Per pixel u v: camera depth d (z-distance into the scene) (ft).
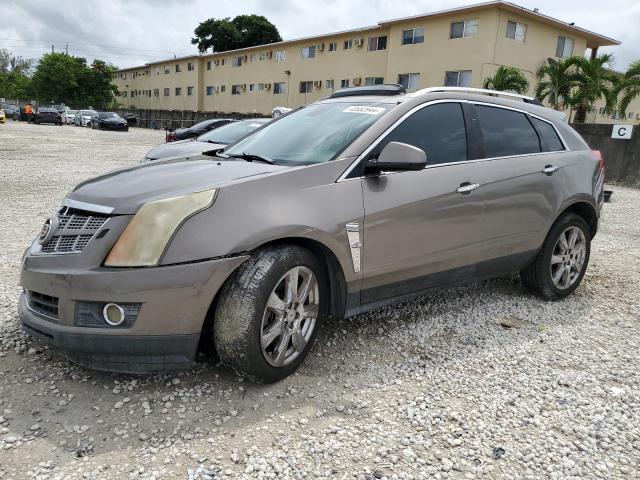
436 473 8.04
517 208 13.88
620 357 12.21
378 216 11.05
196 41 216.74
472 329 13.44
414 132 12.17
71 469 7.73
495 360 11.78
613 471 8.25
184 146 28.86
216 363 10.91
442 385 10.61
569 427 9.34
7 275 15.97
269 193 9.83
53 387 9.81
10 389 9.68
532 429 9.26
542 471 8.19
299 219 9.88
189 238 9.00
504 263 14.14
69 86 225.15
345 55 121.70
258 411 9.39
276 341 10.18
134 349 8.94
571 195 15.21
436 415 9.54
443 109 12.96
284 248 9.90
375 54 114.62
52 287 9.11
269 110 149.69
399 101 12.49
